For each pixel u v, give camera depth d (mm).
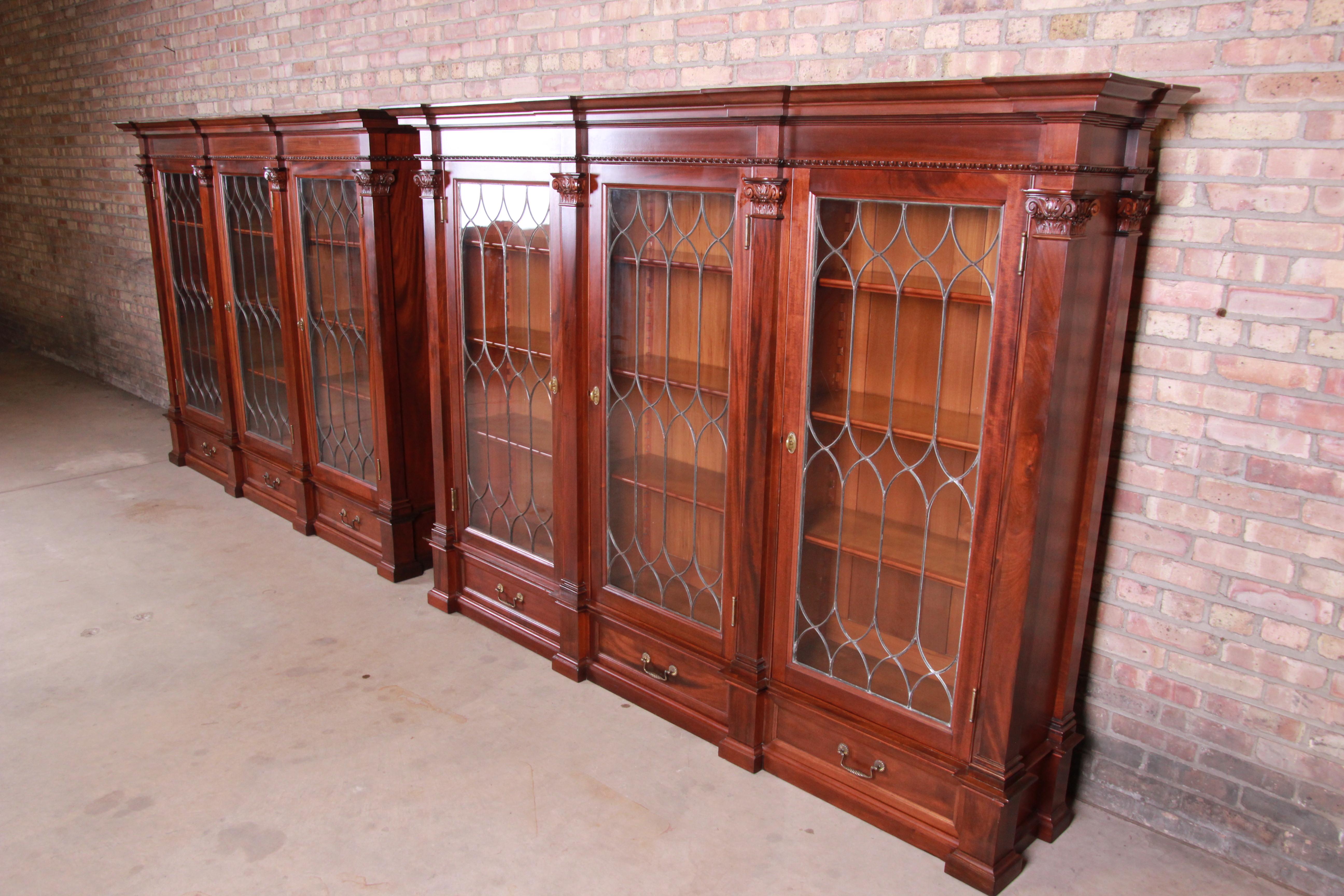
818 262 2229
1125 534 2297
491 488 3312
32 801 2398
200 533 4191
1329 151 1892
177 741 2664
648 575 2830
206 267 4492
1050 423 1921
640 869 2209
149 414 6051
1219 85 1995
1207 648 2221
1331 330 1941
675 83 3023
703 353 2539
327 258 3768
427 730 2744
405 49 3959
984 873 2148
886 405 2219
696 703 2764
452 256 3176
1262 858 2217
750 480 2420
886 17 2486
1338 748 2074
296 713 2814
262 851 2240
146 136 4617
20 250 7328
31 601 3490
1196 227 2072
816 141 2156
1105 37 2135
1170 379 2164
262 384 4355
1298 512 2041
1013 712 2080
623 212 2637
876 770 2369
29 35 6488
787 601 2469
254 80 4812
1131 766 2391
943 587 2199
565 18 3301
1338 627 2029
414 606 3555
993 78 1762
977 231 1979
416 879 2162
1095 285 1955
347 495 3949
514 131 2844
